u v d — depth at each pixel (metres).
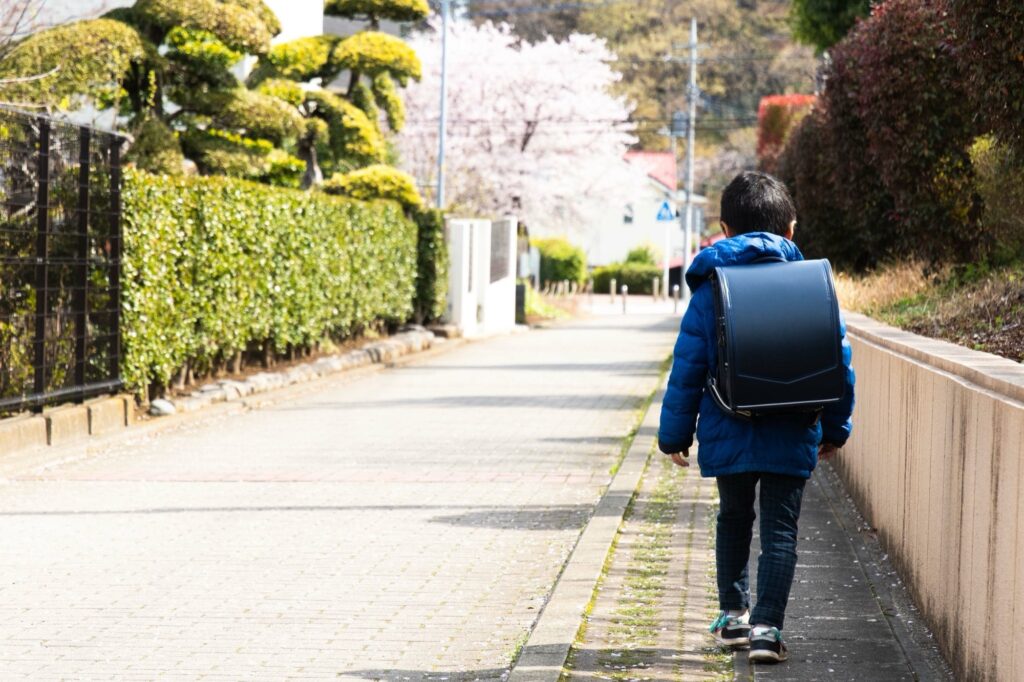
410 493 11.17
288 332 21.20
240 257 18.72
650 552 8.46
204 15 20.83
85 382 14.72
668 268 86.00
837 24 28.23
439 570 8.34
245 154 23.11
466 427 15.69
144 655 6.53
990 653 5.04
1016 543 4.69
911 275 15.98
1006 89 9.70
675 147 95.62
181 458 13.30
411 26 64.88
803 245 23.86
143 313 15.79
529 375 22.64
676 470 11.88
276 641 6.77
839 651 6.17
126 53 19.70
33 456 12.83
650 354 27.42
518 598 7.64
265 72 28.75
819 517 9.46
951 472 5.91
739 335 5.57
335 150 29.80
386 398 19.11
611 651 6.27
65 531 9.62
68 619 7.21
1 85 16.83
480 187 54.22
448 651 6.59
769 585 5.91
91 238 14.82
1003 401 4.94
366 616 7.25
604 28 87.12
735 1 87.31
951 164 16.70
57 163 14.10
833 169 20.80
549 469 12.45
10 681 6.11
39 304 13.70
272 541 9.23
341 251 23.88
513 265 38.06
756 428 5.80
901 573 7.48
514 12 78.12
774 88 86.12
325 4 32.59
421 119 54.91
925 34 16.06
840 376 5.61
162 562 8.59
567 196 57.44
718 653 6.21
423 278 31.08
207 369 18.70
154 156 21.08
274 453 13.62
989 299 11.31
